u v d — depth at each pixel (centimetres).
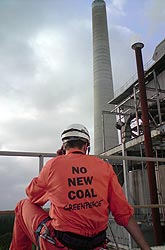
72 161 199
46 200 206
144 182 1952
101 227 185
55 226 181
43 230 186
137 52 2134
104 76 4534
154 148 2109
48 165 204
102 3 5356
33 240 205
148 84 2884
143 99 1945
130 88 2816
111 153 2333
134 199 2134
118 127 2898
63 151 230
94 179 195
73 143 213
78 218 179
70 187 187
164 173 2006
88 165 200
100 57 4709
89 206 185
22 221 220
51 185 194
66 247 174
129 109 3025
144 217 1842
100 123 4197
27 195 219
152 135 1823
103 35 4934
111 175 210
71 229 176
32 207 214
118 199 203
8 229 543
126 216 198
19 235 222
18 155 319
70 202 182
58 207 183
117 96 3112
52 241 178
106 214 195
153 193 1594
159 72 2680
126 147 2075
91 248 176
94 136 4212
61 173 193
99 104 4344
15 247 223
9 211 288
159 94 2597
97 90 4481
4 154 313
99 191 193
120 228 1147
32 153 326
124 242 1102
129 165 2280
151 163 1678
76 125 220
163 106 2364
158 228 1505
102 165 209
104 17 5178
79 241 174
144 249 190
